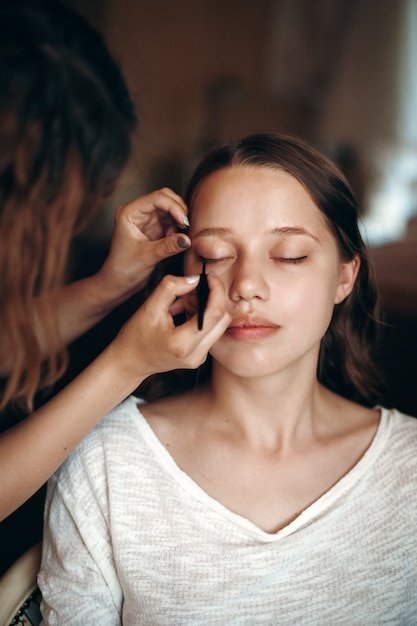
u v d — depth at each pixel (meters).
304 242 0.97
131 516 0.98
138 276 1.14
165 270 1.20
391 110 4.75
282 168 0.98
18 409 1.49
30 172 0.85
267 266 0.96
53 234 0.91
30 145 0.83
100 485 1.01
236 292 0.93
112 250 1.12
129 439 1.05
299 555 0.94
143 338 0.86
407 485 0.99
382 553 0.96
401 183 4.63
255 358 0.95
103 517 1.00
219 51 5.11
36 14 0.83
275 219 0.96
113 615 0.99
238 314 0.94
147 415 1.11
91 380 0.90
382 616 0.95
